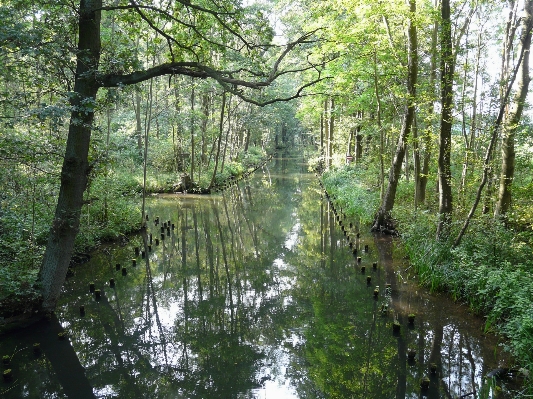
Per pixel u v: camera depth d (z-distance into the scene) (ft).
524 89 31.73
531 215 30.27
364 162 80.02
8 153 22.97
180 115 77.15
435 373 20.71
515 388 18.71
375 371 21.83
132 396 20.35
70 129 24.76
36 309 25.98
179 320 29.14
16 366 22.45
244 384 21.24
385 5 38.11
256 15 26.20
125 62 23.99
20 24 18.76
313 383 21.08
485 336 23.94
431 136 36.24
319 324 27.86
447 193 33.14
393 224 49.73
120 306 31.32
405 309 28.37
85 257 40.52
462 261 28.78
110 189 48.11
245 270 40.47
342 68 52.01
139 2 26.58
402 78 46.11
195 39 28.68
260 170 143.64
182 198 82.58
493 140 27.40
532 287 21.80
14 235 27.68
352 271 37.93
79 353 24.29
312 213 68.59
